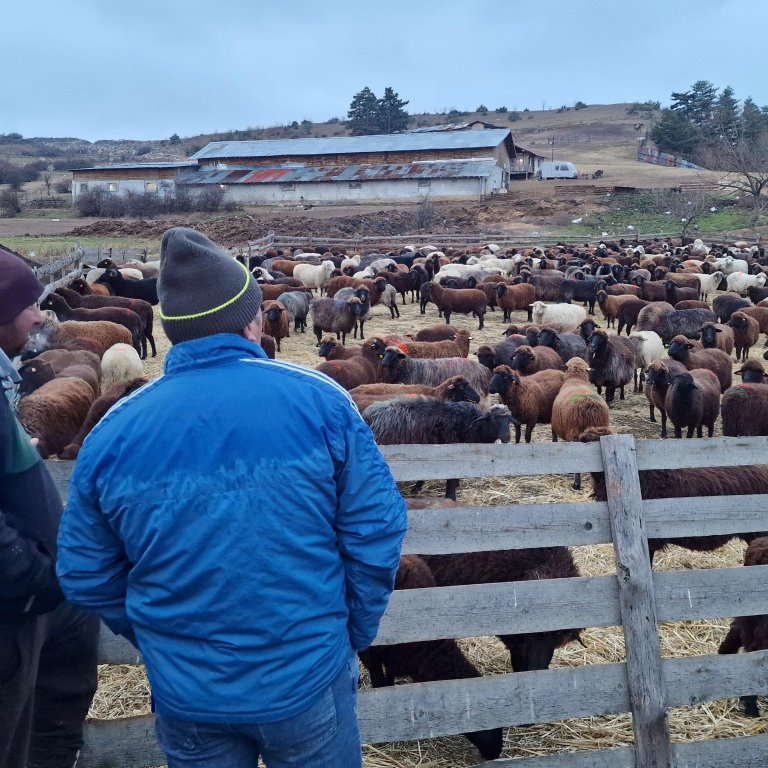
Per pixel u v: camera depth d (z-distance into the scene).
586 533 3.98
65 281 18.39
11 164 151.25
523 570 4.87
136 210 60.19
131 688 4.57
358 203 64.94
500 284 20.72
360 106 157.88
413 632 3.72
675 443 4.13
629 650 3.84
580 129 155.00
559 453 4.07
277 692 2.15
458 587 3.75
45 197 84.88
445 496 8.14
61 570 2.26
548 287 23.81
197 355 2.26
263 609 2.13
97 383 9.59
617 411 12.48
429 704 3.60
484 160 66.31
